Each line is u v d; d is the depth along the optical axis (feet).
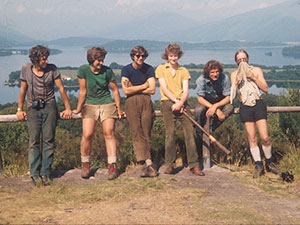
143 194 11.07
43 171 13.15
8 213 8.70
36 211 8.96
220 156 18.29
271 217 8.66
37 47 12.39
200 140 17.62
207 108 15.61
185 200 10.40
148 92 14.01
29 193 11.35
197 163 14.62
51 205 9.62
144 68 13.98
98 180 13.50
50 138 13.16
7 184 12.78
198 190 11.73
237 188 12.54
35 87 12.80
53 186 12.14
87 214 8.73
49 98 13.09
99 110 13.58
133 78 13.91
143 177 14.02
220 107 15.30
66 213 8.84
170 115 14.53
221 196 11.18
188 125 14.64
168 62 14.79
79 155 19.20
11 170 15.10
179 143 18.25
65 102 13.75
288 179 13.57
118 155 17.22
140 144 13.98
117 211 9.02
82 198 10.44
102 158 18.70
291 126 20.83
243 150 18.25
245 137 18.67
